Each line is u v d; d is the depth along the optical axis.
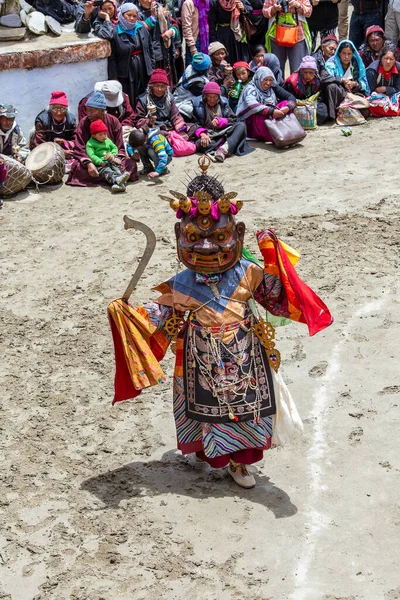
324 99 13.28
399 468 5.36
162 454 5.66
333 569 4.55
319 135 12.77
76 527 4.97
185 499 5.17
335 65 13.41
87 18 12.88
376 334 6.95
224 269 4.87
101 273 8.47
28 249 9.18
